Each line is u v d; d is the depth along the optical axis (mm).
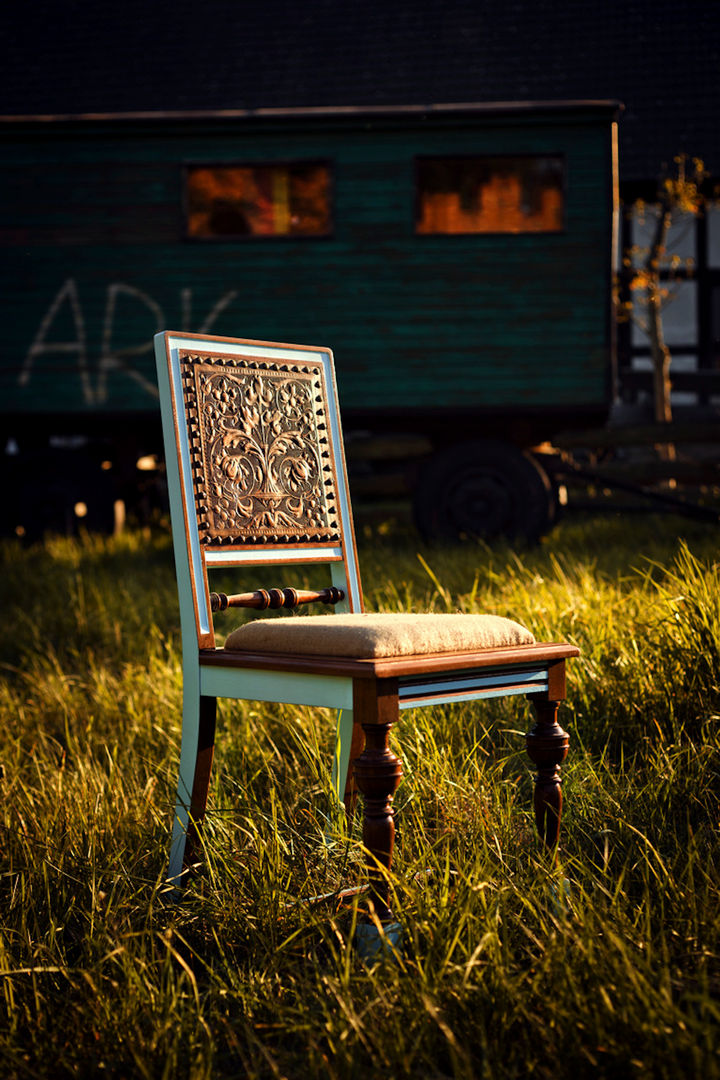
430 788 2844
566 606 4141
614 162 9547
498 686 2307
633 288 13789
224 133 9781
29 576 7527
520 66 14172
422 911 2086
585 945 1887
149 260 9930
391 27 15352
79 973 2068
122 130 9805
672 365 17141
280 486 2709
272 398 2732
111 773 3168
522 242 9688
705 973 1798
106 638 5559
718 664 3279
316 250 9852
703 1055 1604
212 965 2186
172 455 2525
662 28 13898
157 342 2566
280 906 2242
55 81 15867
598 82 13656
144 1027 1859
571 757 3186
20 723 4117
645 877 2287
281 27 16000
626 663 3475
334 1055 1782
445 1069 1757
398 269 9805
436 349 9805
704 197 13117
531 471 9547
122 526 10844
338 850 2504
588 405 9680
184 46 16047
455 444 10227
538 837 2416
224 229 9930
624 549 7715
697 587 3678
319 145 9773
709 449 13297
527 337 9727
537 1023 1728
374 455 10234
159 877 2334
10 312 10016
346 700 2148
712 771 2979
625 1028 1685
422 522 9656
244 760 3365
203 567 2521
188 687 2496
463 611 4445
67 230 9953
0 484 10406
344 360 9891
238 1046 1784
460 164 9758
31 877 2486
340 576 2824
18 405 10047
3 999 2010
